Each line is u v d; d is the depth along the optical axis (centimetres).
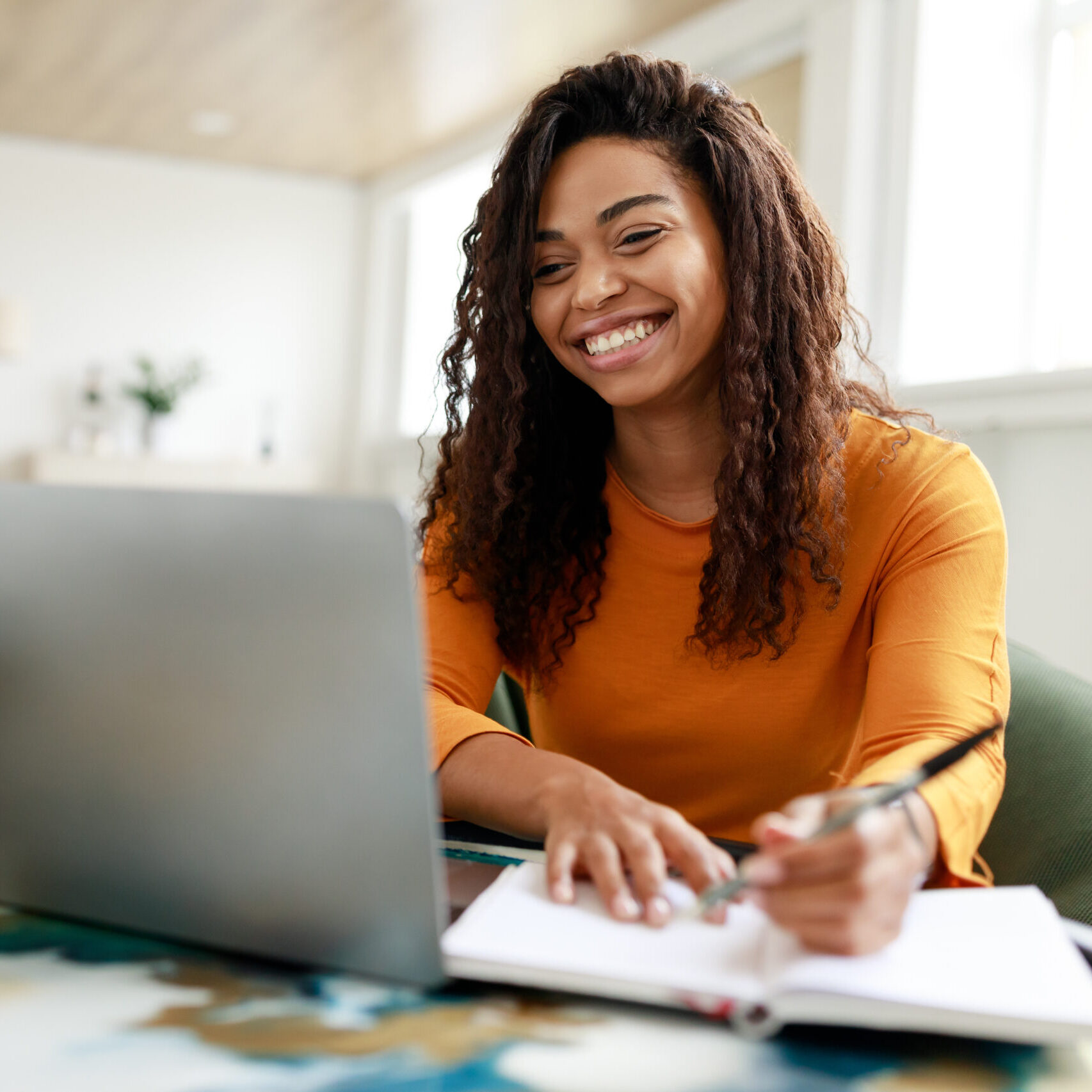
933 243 318
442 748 85
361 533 54
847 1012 51
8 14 444
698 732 108
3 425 632
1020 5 305
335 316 686
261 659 57
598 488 114
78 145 633
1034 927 58
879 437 107
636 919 60
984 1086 49
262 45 466
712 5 414
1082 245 284
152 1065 48
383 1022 53
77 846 63
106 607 60
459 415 121
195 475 628
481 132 564
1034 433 271
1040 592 267
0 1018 52
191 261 659
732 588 102
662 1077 48
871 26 340
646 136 102
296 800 57
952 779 71
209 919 60
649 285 100
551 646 113
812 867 55
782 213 105
